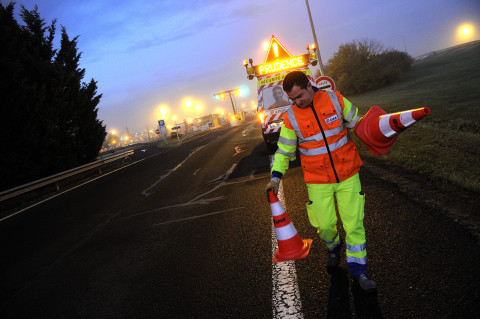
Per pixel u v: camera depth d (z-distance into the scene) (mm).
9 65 11328
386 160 6473
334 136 2322
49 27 14625
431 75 38000
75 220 6598
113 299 3170
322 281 2705
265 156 10094
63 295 3459
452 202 3729
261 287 2826
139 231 5133
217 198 6180
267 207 5012
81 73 15906
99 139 16750
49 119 13266
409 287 2387
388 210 3879
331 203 2496
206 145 19141
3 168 11570
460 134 7906
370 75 41500
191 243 4195
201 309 2695
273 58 9336
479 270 2412
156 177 10180
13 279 4176
